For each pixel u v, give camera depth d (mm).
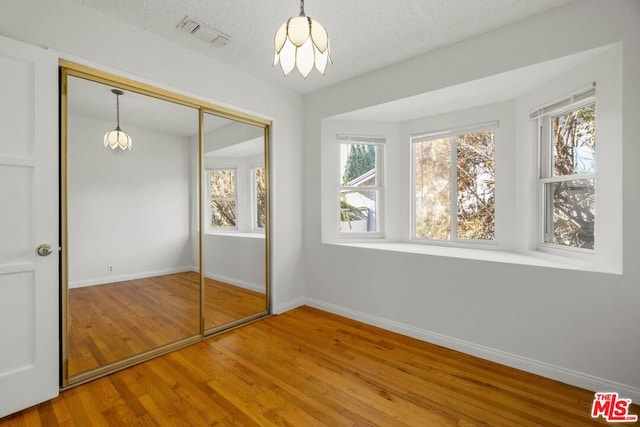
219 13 1944
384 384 1880
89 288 2676
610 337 1729
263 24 2066
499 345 2145
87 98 2445
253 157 3275
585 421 1538
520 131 2543
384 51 2414
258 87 2898
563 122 2250
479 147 2850
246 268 3373
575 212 2152
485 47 2154
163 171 3150
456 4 1839
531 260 2180
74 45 1812
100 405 1665
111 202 2807
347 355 2262
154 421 1541
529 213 2451
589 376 1797
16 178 1581
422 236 3225
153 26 2086
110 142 2787
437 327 2451
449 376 1972
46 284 1675
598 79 1823
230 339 2547
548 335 1944
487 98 2596
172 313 3059
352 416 1584
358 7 1873
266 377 1957
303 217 3416
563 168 2254
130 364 2096
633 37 1622
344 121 3258
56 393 1721
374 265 2844
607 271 1753
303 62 1344
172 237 3217
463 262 2311
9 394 1560
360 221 3400
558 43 1857
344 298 3078
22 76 1593
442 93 2475
